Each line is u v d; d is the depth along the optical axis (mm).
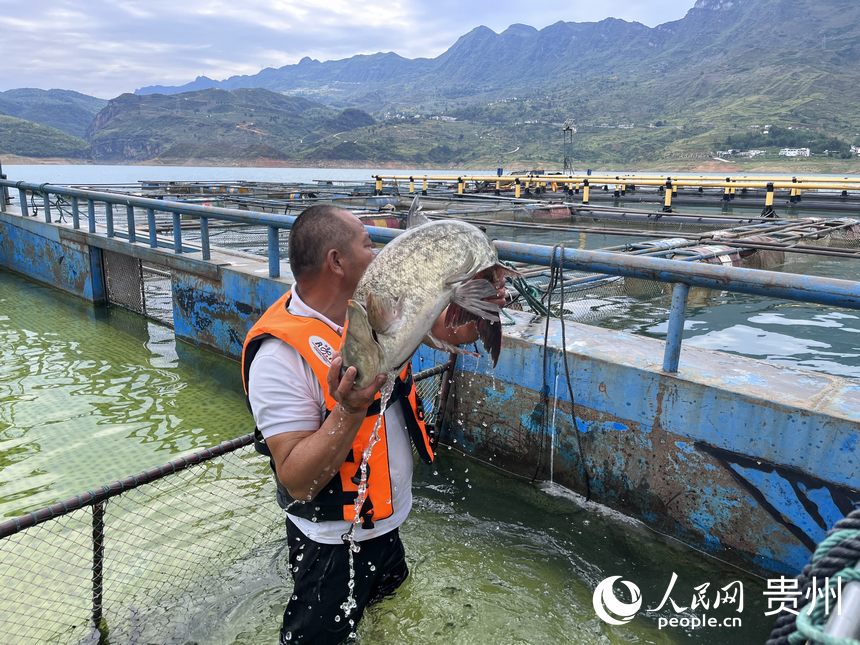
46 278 10898
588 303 7949
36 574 3301
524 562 3314
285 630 2434
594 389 3691
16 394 5973
